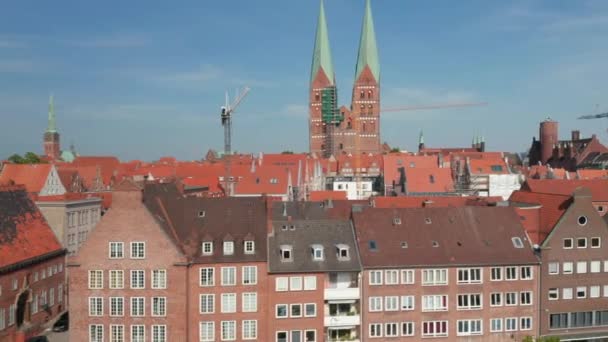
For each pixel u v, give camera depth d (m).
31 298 77.19
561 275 73.25
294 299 68.81
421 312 70.38
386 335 69.88
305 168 183.50
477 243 74.12
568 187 118.06
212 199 74.38
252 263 68.19
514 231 76.19
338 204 105.25
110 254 67.00
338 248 70.81
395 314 70.00
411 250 72.19
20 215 82.19
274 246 70.88
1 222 76.56
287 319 68.69
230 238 68.81
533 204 84.06
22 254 76.12
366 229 74.00
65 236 98.00
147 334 66.75
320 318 69.12
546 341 63.41
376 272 69.88
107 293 67.00
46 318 82.31
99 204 111.56
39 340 75.00
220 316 67.62
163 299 66.62
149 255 66.62
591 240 74.19
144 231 66.81
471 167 177.12
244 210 73.31
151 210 70.44
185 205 73.75
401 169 180.25
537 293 72.69
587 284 73.94
